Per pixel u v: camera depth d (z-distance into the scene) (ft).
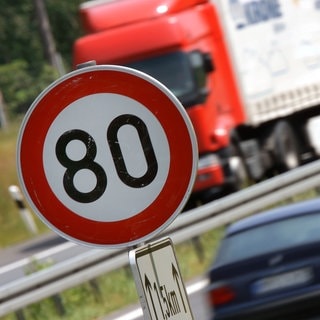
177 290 51.85
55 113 50.98
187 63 213.05
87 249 216.54
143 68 212.64
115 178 50.98
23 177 51.03
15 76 440.45
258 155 232.73
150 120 50.83
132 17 213.46
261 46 235.40
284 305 104.68
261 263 106.01
